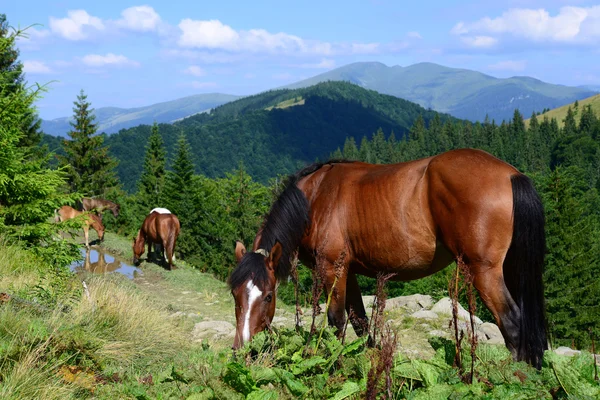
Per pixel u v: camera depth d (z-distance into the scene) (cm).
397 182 437
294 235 486
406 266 439
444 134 17475
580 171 6281
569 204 3269
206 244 3453
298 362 351
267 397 292
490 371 295
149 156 4872
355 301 511
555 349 663
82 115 4488
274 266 449
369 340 447
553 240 3198
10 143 923
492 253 385
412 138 19838
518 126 17175
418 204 423
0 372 363
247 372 303
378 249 448
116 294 681
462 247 396
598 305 3005
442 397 265
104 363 450
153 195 4384
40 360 390
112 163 4631
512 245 392
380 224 441
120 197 4216
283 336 394
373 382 275
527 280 382
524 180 387
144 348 514
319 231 486
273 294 432
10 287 591
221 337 705
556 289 3050
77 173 4422
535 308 380
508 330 379
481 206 386
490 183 390
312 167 524
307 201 494
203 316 922
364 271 479
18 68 1341
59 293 585
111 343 494
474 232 388
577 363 276
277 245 443
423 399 266
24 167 948
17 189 927
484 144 16425
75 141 4491
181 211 3541
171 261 1702
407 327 713
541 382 287
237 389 307
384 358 276
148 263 1767
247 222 3531
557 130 16438
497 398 263
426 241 424
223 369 315
